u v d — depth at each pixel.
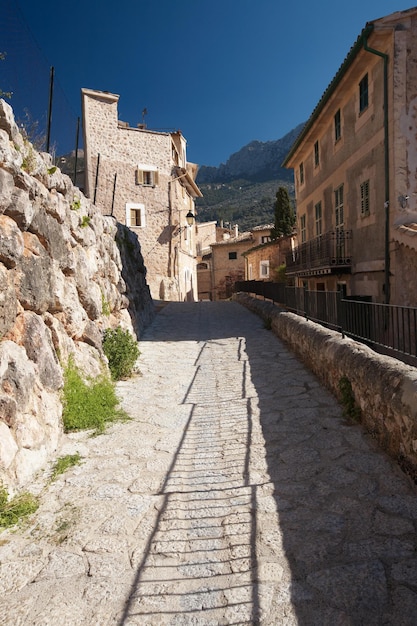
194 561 2.80
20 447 3.91
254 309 16.11
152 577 2.67
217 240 50.88
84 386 5.70
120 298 9.58
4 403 3.83
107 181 22.69
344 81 11.78
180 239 25.81
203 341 10.99
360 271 11.68
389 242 9.84
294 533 3.02
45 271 5.24
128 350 7.70
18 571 2.75
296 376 7.03
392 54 9.39
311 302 9.38
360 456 4.05
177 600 2.47
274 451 4.39
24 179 4.75
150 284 23.97
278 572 2.64
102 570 2.75
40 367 4.73
